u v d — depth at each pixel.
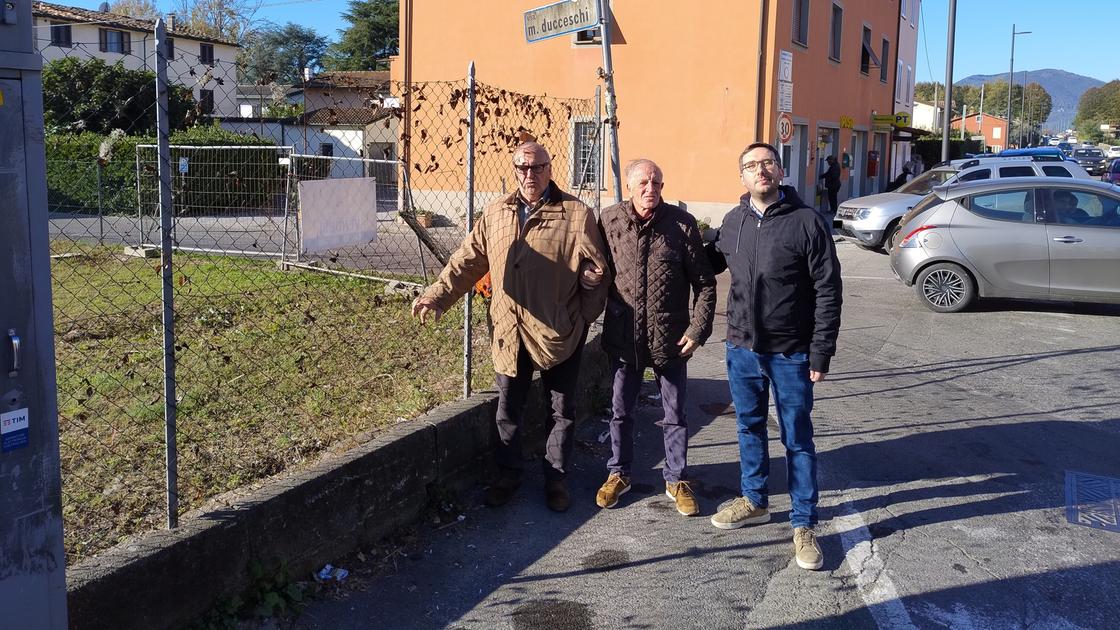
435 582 3.74
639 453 5.33
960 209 9.83
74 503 3.74
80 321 7.56
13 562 2.30
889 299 10.83
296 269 10.45
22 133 2.22
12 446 2.26
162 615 3.00
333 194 8.95
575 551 4.05
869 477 4.99
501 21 19.61
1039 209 9.49
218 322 7.43
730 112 17.45
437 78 20.59
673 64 17.94
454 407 4.65
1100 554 4.04
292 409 5.09
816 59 20.16
